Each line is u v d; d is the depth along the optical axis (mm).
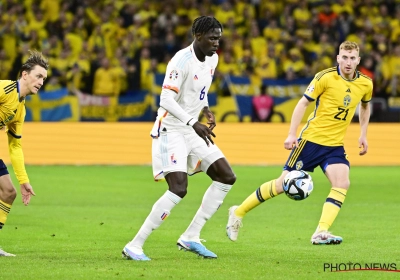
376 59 69250
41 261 19703
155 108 64062
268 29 76312
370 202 35156
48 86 67625
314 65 71000
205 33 20000
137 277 17328
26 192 20922
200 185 41594
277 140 60219
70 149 58344
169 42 72438
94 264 19203
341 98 23328
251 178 45125
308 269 18734
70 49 72438
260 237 25469
